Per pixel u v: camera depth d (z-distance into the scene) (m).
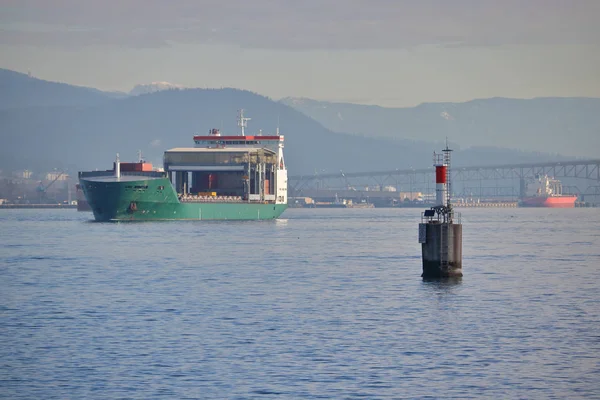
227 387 158.25
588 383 161.25
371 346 188.25
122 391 156.25
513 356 179.88
